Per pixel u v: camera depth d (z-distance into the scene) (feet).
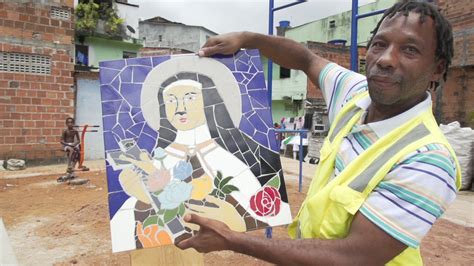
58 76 34.04
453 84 30.01
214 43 5.83
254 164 5.24
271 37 6.37
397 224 3.45
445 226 16.84
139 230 4.59
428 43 3.84
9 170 30.63
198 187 4.93
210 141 5.25
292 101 62.18
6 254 8.91
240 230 4.86
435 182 3.47
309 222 4.30
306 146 39.73
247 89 5.71
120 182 4.76
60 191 23.38
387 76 3.86
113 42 51.65
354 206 3.66
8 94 31.78
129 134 5.05
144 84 5.36
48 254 13.16
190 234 4.66
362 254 3.51
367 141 4.11
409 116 3.94
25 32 32.35
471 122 28.78
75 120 36.11
